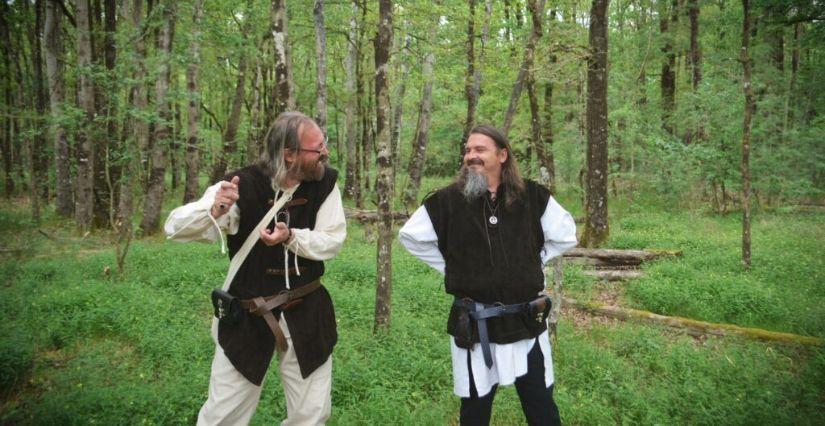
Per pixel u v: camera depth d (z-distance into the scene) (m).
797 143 13.12
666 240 9.09
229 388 2.19
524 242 2.32
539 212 2.38
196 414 3.24
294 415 2.30
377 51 4.66
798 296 5.79
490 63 10.18
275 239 2.07
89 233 10.62
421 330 4.67
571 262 7.62
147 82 9.67
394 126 14.34
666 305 5.84
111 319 4.99
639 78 16.05
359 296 5.70
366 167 18.38
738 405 3.42
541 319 2.31
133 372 3.92
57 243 10.11
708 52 17.94
